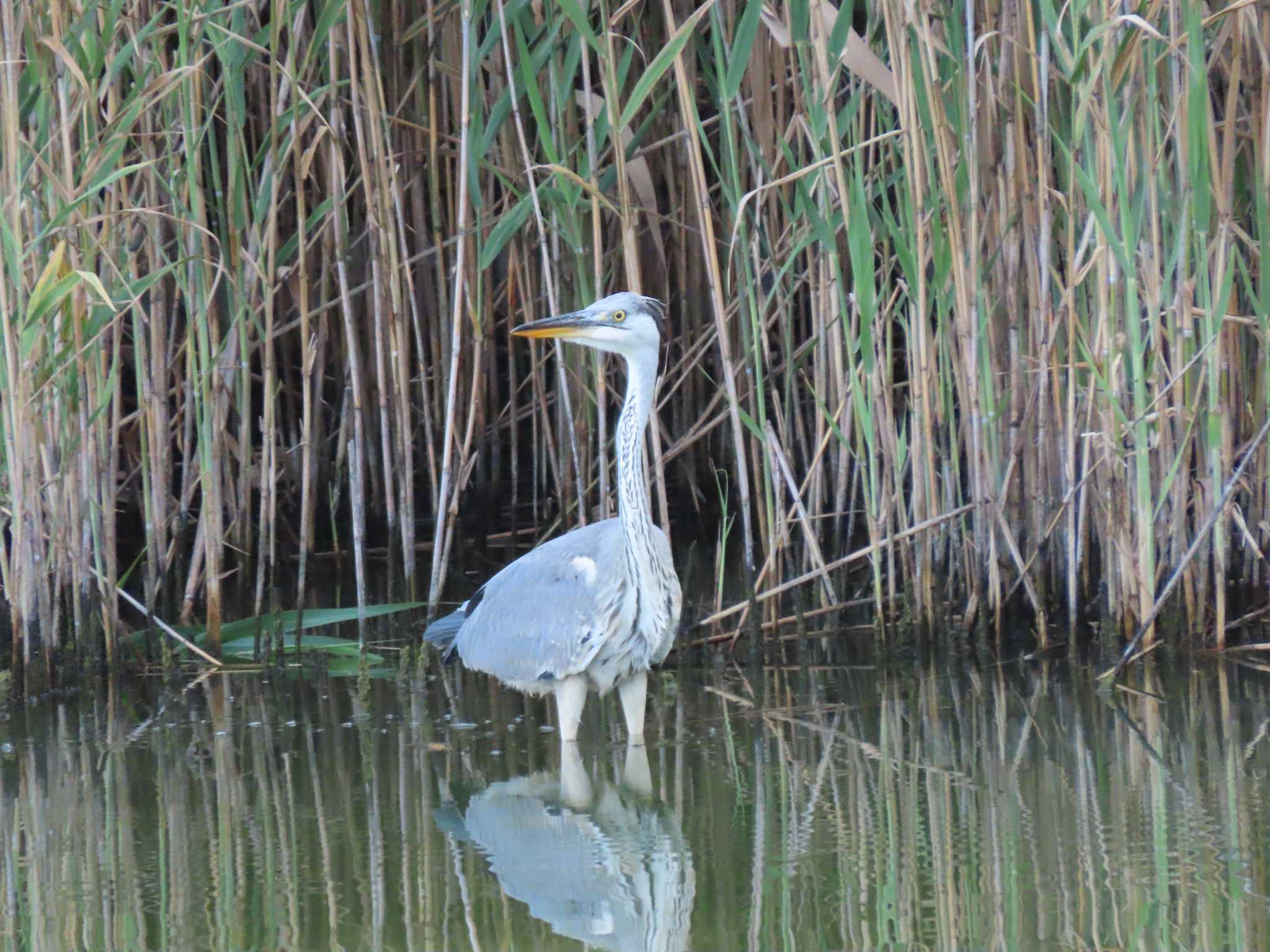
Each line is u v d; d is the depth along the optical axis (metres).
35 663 11.05
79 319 10.69
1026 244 11.49
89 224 10.52
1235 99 10.44
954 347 12.24
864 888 7.07
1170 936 6.35
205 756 9.66
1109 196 10.77
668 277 16.45
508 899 7.12
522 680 9.77
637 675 9.71
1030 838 7.65
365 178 12.81
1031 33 10.77
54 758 9.67
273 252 12.22
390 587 14.00
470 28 12.27
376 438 16.44
